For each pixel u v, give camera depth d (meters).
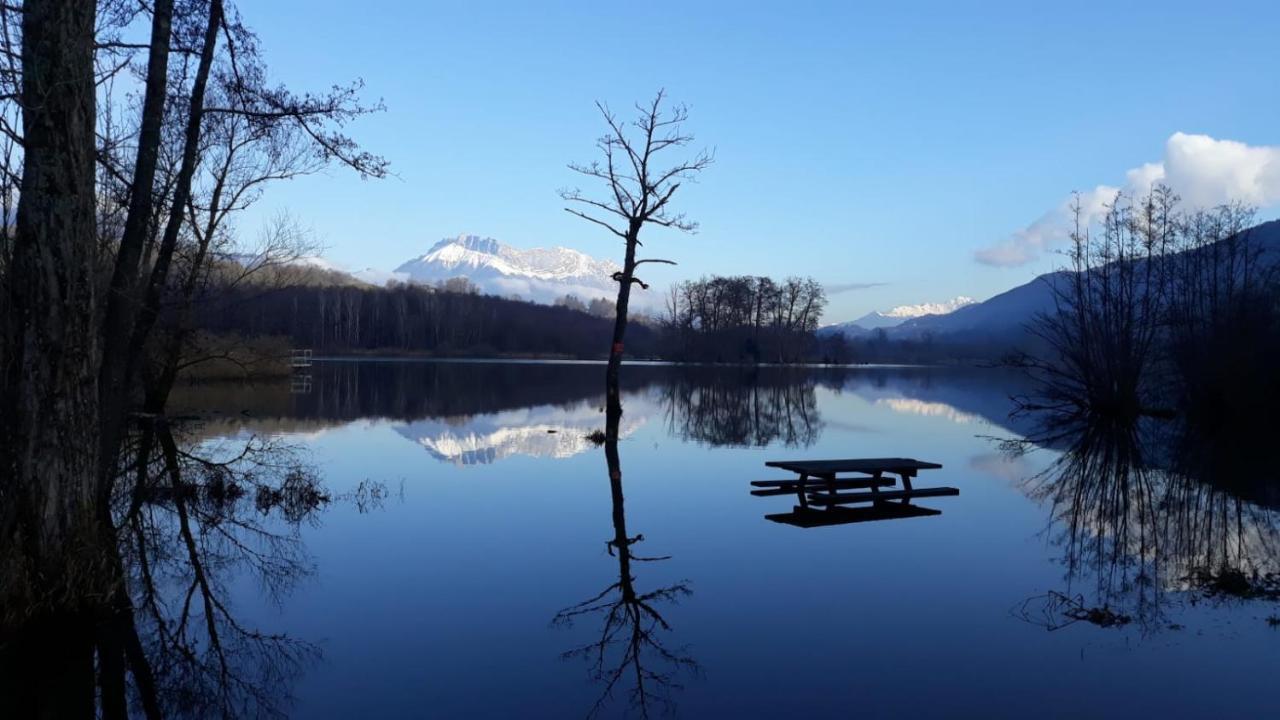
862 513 11.73
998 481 15.28
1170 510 12.37
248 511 11.17
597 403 32.41
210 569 8.32
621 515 11.17
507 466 15.55
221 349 29.39
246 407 26.98
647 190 23.83
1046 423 28.84
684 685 5.46
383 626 6.65
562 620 6.81
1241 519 11.71
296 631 6.54
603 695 5.30
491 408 28.92
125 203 10.88
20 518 6.41
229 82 12.60
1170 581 8.24
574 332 127.81
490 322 122.94
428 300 121.31
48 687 5.57
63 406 6.54
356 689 5.41
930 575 8.32
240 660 5.91
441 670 5.73
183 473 13.73
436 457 16.66
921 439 22.23
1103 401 32.38
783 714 5.02
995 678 5.64
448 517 10.93
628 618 6.86
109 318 10.56
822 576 8.23
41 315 6.42
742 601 7.38
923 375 83.88
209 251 18.84
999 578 8.26
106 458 10.52
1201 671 5.79
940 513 11.84
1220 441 23.22
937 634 6.54
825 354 107.94
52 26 6.40
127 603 7.21
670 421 25.72
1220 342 30.88
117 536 9.34
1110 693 5.39
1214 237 31.84
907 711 5.08
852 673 5.70
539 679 5.57
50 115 6.43
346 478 13.95
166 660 5.96
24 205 6.42
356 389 37.84
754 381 55.50
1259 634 6.59
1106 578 8.32
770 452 18.20
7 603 6.20
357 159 11.76
